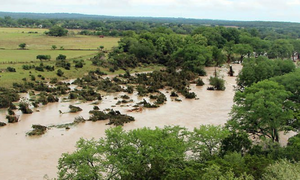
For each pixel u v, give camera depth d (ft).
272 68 261.44
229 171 95.86
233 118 169.68
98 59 415.44
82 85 315.58
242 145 136.26
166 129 136.77
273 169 96.58
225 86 326.44
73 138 181.68
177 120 214.28
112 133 124.06
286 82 194.59
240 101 177.17
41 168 144.87
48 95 269.03
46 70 353.51
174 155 115.65
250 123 160.66
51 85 315.17
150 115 225.97
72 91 288.71
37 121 211.61
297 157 118.93
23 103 235.61
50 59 409.69
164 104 255.70
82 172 104.99
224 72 412.36
